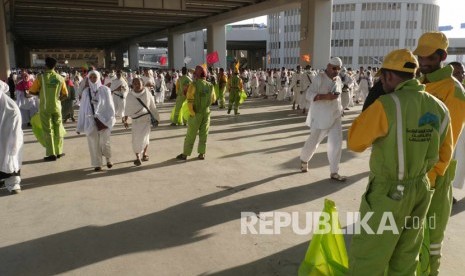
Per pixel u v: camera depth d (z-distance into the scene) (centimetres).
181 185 600
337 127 610
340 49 8438
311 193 562
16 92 1188
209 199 539
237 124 1223
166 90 2495
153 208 506
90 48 7975
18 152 558
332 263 296
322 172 669
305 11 2386
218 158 772
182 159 762
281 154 807
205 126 755
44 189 580
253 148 866
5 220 468
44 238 421
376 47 8144
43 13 3098
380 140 249
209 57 1712
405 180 246
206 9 3058
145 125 707
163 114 1506
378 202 249
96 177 641
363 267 254
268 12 2792
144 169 691
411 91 246
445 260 373
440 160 274
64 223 459
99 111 655
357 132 250
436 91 315
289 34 8544
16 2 2594
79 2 2627
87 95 652
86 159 761
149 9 2964
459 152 503
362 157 780
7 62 2009
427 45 313
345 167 703
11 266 364
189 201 531
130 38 5666
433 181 293
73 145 895
